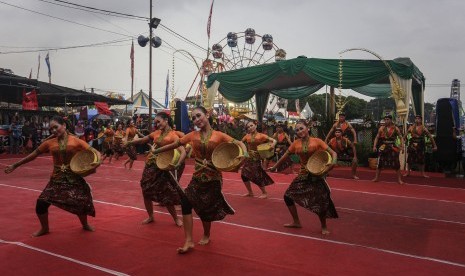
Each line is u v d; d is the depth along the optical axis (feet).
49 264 14.32
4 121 71.10
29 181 35.81
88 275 13.32
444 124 45.37
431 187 35.17
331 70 53.36
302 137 19.07
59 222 20.40
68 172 17.60
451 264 14.92
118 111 133.28
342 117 40.04
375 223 21.53
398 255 15.93
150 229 19.29
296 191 19.07
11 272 13.52
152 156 20.24
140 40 65.62
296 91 75.00
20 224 20.10
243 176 29.04
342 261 15.06
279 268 14.15
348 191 32.71
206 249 16.24
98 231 18.76
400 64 49.37
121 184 34.73
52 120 17.35
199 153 16.35
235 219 21.94
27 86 69.56
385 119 37.86
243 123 73.26
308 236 18.62
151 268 13.98
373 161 51.19
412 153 42.52
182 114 63.52
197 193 16.16
